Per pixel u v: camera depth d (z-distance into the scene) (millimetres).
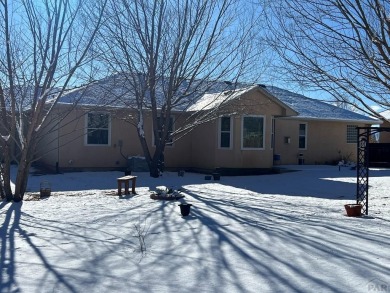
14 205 9805
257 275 4852
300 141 23984
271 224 7762
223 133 18500
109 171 17953
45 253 5785
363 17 8719
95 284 4566
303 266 5188
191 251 5875
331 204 10570
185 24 14773
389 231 7227
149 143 18969
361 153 11258
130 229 7266
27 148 10148
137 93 15398
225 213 8891
